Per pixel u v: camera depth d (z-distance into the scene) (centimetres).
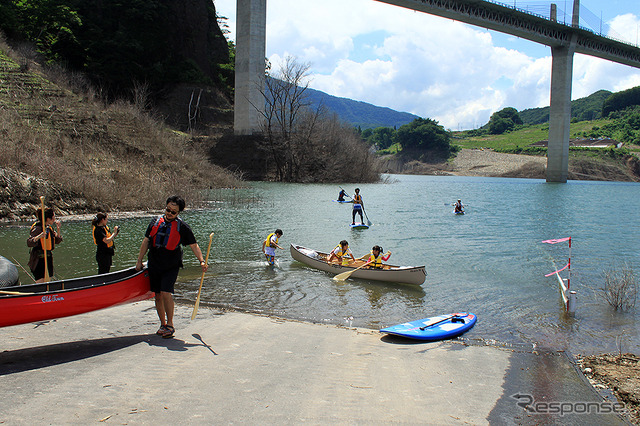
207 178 3547
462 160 14812
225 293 895
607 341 684
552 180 7744
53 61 5294
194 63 6850
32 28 5541
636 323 770
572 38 7588
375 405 419
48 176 1888
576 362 594
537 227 2030
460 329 701
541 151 15162
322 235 1662
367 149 6181
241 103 5691
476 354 607
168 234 558
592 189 5862
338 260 1145
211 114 6538
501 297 925
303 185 4775
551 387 507
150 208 2141
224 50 7831
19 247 1221
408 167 14612
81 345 534
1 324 485
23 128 2445
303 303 849
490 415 425
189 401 393
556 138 7656
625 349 653
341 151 5766
